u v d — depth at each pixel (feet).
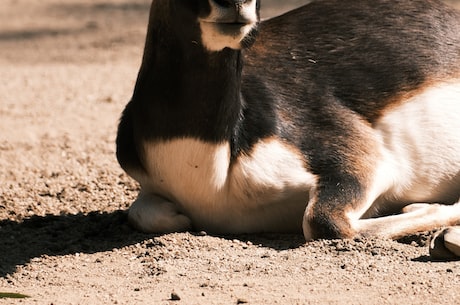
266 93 69.15
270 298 54.90
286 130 68.59
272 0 188.96
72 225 73.97
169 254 64.13
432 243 61.00
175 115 64.85
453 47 74.38
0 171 91.45
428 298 54.03
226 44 61.26
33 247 69.10
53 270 63.00
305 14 75.51
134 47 162.81
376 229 66.28
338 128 69.82
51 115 116.26
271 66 71.31
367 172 68.59
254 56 71.92
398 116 71.51
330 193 67.10
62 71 144.46
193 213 68.95
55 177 89.30
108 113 117.19
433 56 73.61
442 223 67.62
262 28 74.79
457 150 72.43
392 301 53.83
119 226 72.13
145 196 70.85
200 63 63.46
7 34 178.09
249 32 61.41
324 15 75.15
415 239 66.08
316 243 64.34
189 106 64.44
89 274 61.72
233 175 66.74
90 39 171.12
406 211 69.87
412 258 61.46
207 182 66.23
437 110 72.38
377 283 56.75
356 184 67.77
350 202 66.95
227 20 60.18
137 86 67.62
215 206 67.97
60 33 177.58
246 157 66.64
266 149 67.31
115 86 132.57
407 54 73.36
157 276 59.93
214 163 65.57
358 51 73.15
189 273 60.18
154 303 54.80
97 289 58.44
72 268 63.21
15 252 67.97
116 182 86.28
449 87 73.05
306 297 54.80
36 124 111.75
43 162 94.73
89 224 73.82
